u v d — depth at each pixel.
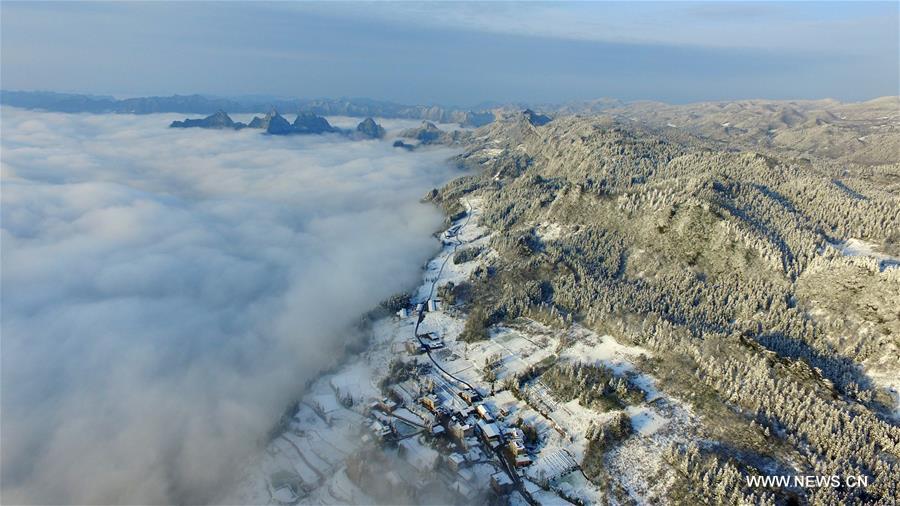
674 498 186.62
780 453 192.12
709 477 187.62
